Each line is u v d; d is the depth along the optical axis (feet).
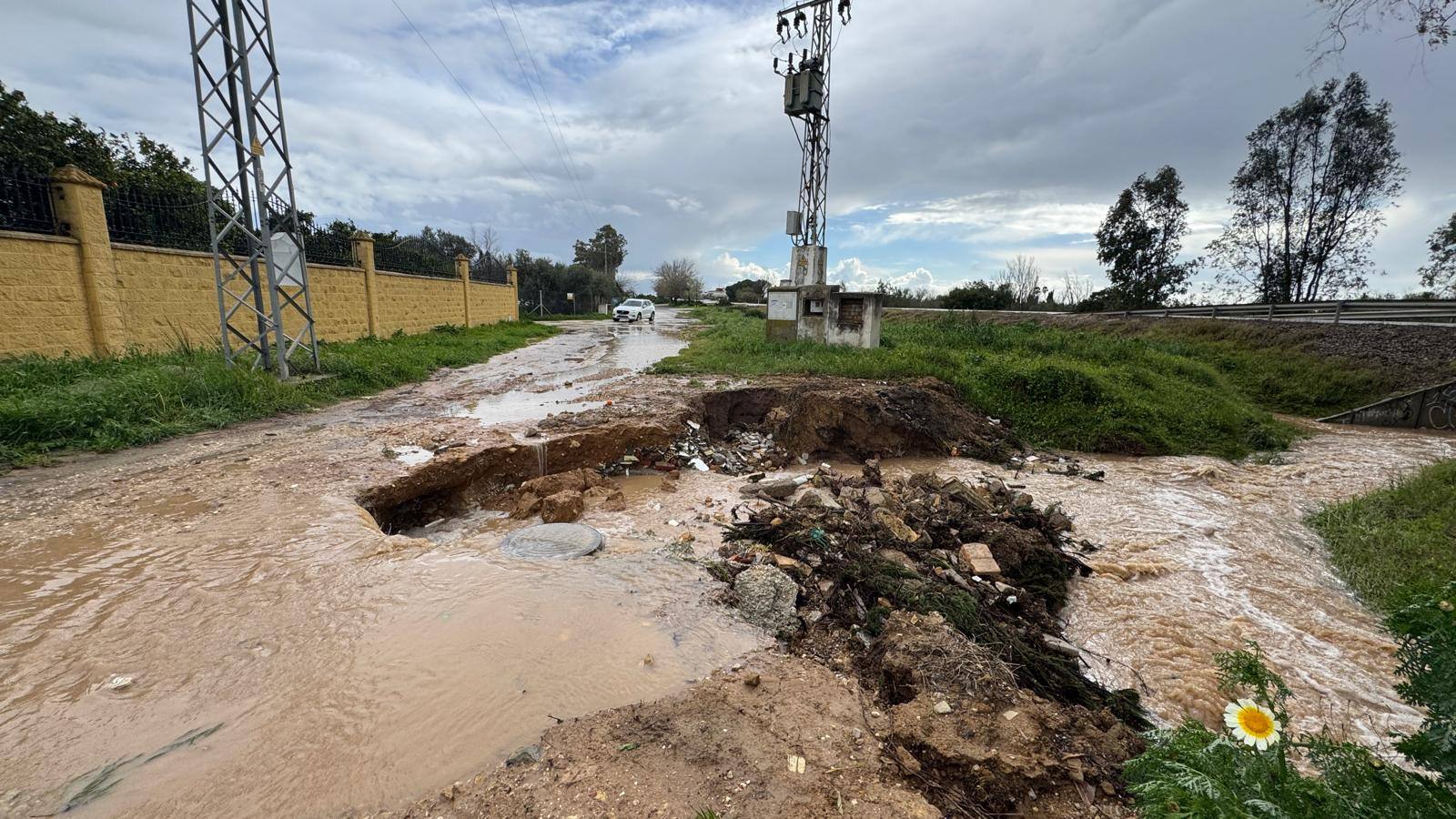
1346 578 17.80
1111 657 13.14
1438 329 52.29
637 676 10.14
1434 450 36.37
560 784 7.55
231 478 19.02
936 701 9.31
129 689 9.31
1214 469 29.04
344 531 15.38
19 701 8.98
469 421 27.09
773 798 7.43
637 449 25.62
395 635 11.00
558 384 38.27
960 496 20.21
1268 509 23.84
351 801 7.39
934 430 30.73
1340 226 87.76
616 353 57.52
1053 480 27.02
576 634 11.32
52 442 20.90
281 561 13.62
